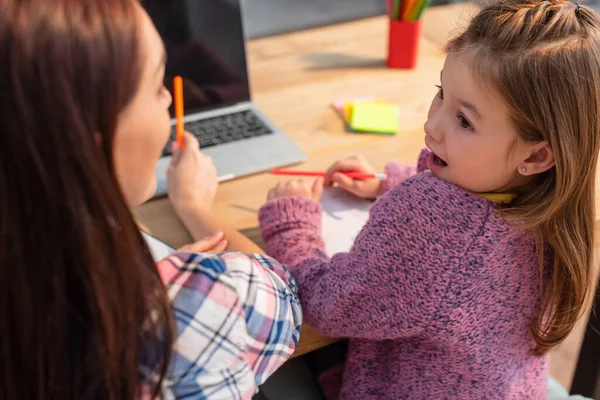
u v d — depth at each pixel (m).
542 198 0.63
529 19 0.57
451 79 0.62
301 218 0.84
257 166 1.01
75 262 0.46
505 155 0.61
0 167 0.43
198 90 1.14
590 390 1.17
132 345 0.50
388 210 0.68
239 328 0.56
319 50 1.43
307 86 1.28
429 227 0.65
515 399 0.79
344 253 0.76
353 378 0.83
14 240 0.45
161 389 0.52
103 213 0.45
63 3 0.42
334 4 2.76
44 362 0.50
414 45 1.30
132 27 0.45
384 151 1.07
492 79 0.58
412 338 0.75
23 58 0.41
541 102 0.57
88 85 0.43
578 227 0.66
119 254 0.47
